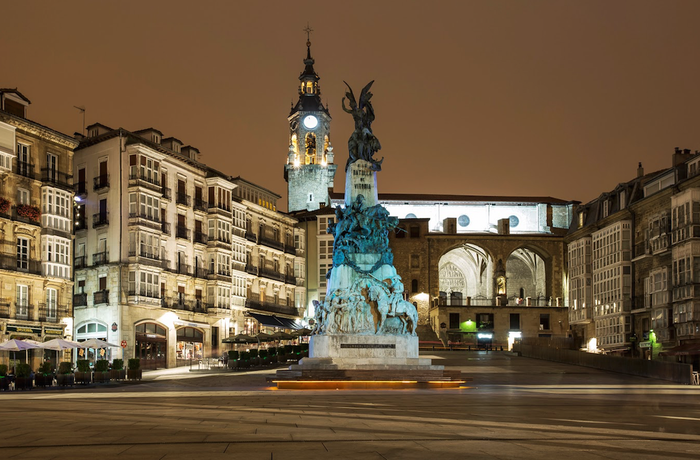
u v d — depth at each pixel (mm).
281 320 93562
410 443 14648
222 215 80250
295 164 150750
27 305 56844
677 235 67000
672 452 13406
